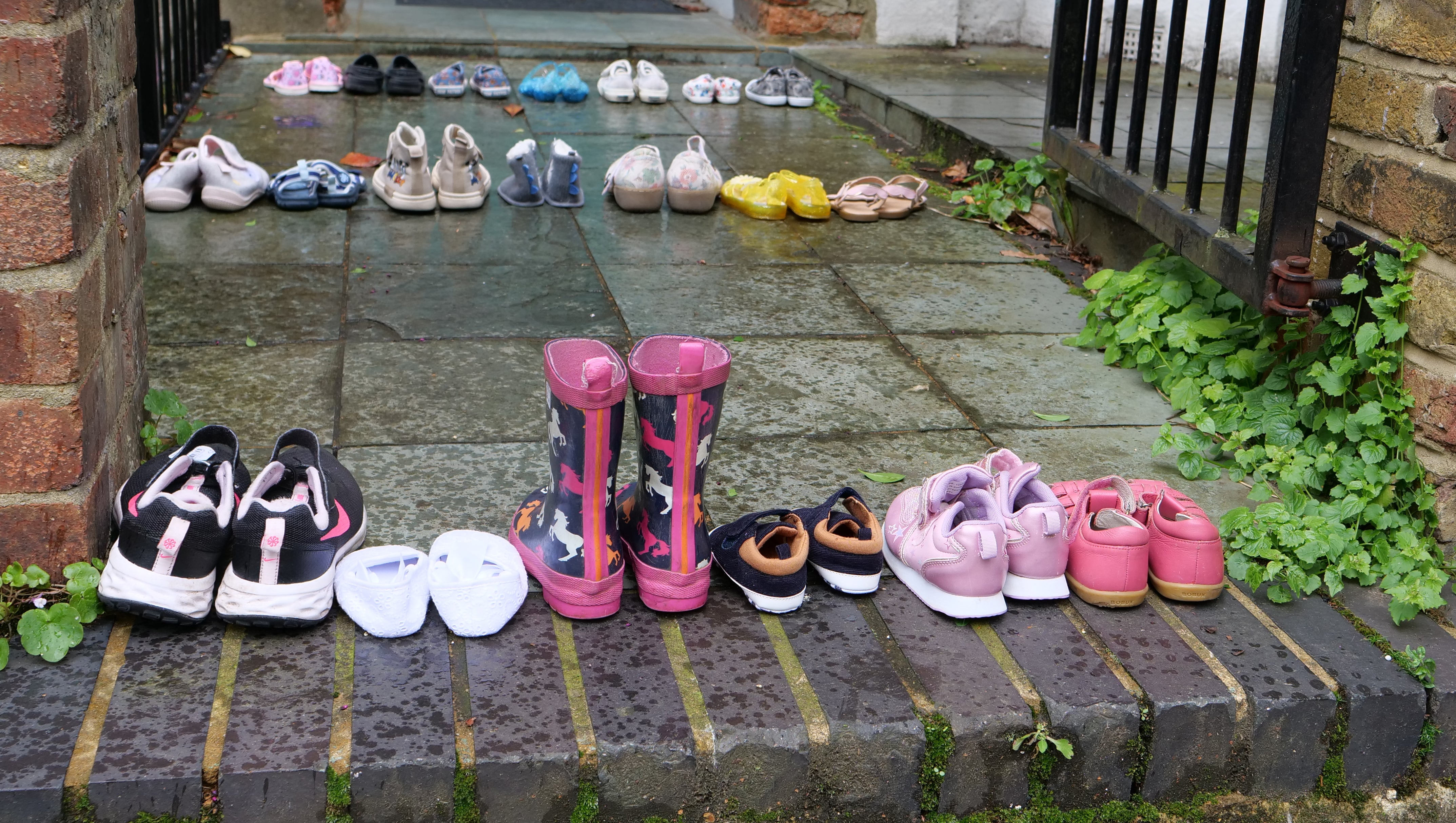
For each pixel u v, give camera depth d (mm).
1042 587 2166
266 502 2020
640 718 1829
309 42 7539
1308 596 2271
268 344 3205
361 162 5098
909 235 4582
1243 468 2670
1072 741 1914
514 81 7266
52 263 1805
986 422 2953
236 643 1943
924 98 6504
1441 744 2039
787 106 7027
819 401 3029
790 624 2096
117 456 2189
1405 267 2357
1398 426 2398
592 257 4094
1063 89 4219
